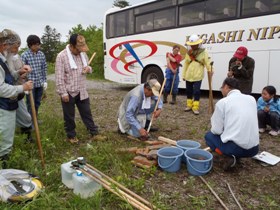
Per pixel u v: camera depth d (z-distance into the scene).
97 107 7.77
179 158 3.45
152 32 9.95
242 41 7.57
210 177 3.39
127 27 10.87
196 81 6.54
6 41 3.09
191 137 4.97
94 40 21.80
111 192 2.83
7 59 3.34
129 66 11.02
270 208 2.78
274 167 3.71
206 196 2.97
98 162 3.61
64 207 2.64
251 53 7.40
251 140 3.29
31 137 4.23
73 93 4.25
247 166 3.73
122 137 4.84
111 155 3.77
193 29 8.72
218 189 3.13
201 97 9.43
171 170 3.45
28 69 3.54
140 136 4.67
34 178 3.03
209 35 8.33
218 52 8.16
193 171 3.39
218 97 9.37
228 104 3.34
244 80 5.27
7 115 3.15
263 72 7.22
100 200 2.74
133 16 10.57
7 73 3.14
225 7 7.90
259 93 7.37
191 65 6.55
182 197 2.97
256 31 7.26
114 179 3.18
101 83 15.67
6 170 3.04
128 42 10.89
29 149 3.89
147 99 4.58
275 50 6.95
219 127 3.47
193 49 6.43
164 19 9.55
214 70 8.32
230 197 2.98
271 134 5.06
